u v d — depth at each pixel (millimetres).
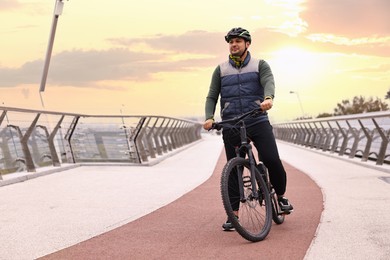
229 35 5535
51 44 16922
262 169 5688
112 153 15680
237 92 5582
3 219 6582
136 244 5086
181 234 5531
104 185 10305
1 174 10906
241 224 5168
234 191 5219
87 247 4996
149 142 18016
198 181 11000
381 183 10055
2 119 10633
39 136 13109
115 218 6594
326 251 4660
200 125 47188
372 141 15172
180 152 24641
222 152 23938
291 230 5637
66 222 6348
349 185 9797
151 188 9789
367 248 4758
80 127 15492
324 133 23734
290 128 39438
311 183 10305
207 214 6824
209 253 4664
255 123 5559
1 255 4770
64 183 10656
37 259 4582
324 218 6305
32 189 9664
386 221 6086
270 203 5523
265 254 4586
